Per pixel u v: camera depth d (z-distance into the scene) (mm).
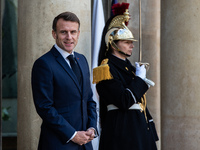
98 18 8398
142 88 6215
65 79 5160
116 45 6555
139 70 6422
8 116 15883
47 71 5051
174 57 8688
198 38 8406
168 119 8773
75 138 5031
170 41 8766
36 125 6965
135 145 6105
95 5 8500
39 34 6867
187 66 8484
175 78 8664
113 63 6480
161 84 9039
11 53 16141
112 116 6297
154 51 10547
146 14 10523
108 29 6738
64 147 4996
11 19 16047
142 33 10492
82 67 5527
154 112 10664
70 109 5176
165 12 8914
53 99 5137
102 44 6758
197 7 8422
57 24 5277
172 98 8711
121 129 6176
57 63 5207
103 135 6340
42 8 6852
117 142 6137
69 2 6906
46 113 4914
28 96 6996
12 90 16297
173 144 8680
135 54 10008
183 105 8531
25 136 7020
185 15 8523
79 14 7023
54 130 4973
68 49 5289
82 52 7121
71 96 5188
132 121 6238
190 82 8453
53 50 5332
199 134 8367
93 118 5582
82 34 7113
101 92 6270
